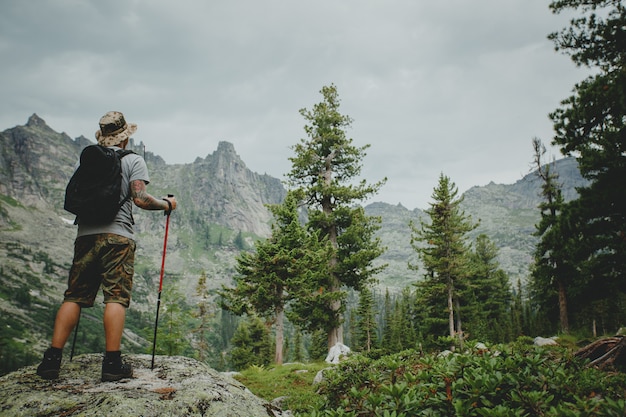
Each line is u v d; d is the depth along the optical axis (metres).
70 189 3.07
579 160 14.41
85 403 2.76
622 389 4.23
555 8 12.32
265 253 22.03
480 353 4.86
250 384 14.87
